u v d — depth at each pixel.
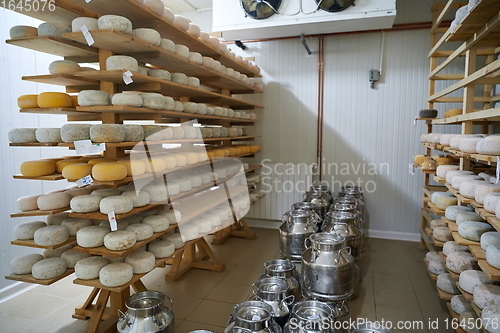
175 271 3.10
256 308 1.58
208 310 2.56
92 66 3.01
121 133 2.04
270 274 1.99
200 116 3.18
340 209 2.87
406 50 4.09
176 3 4.42
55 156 3.21
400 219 4.30
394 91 4.17
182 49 2.72
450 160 3.23
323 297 1.91
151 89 2.40
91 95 2.05
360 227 2.88
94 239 1.99
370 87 4.25
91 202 1.99
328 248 1.96
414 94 4.11
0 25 2.69
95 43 2.12
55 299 2.74
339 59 4.34
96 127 1.93
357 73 4.29
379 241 4.23
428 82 4.04
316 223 2.76
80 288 2.94
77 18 2.04
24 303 2.67
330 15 3.32
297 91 4.54
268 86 4.66
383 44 4.14
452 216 2.56
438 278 2.50
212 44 3.30
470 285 2.02
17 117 2.84
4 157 2.75
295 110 4.58
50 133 2.05
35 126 3.00
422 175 4.16
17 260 2.15
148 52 2.37
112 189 2.16
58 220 2.36
